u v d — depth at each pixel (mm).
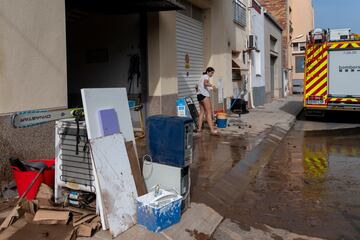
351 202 5473
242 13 18438
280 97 30797
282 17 33812
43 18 5480
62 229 3955
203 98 10594
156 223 4059
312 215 5004
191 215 4617
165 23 10102
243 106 16672
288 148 9703
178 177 4555
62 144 4430
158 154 4676
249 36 19484
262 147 9188
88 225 3938
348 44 13852
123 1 8391
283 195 5840
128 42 10023
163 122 4602
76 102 10758
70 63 10797
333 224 4707
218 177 6328
